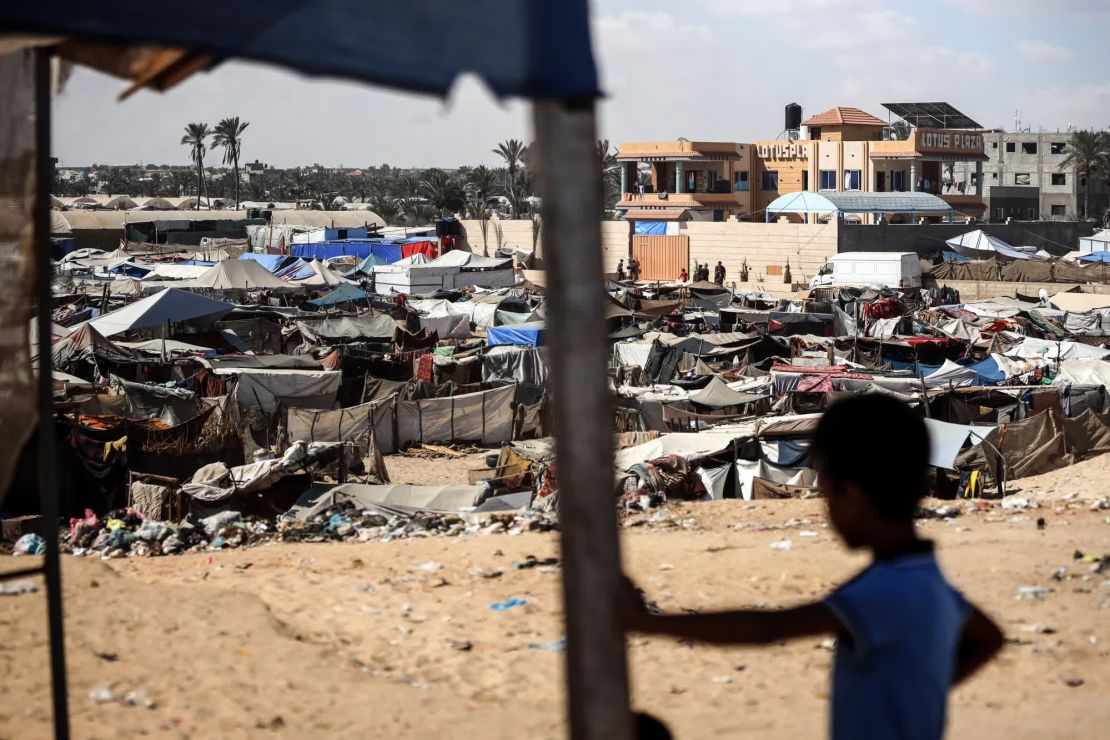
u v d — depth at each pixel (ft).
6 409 15.60
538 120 7.32
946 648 7.36
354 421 113.19
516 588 35.53
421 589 35.78
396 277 240.12
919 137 292.40
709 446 77.71
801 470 74.64
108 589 32.42
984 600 31.53
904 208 260.62
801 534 43.78
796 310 202.90
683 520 50.83
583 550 7.59
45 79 13.92
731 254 267.39
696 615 7.50
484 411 125.08
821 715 22.98
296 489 71.41
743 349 150.10
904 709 7.11
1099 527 43.52
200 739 22.25
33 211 14.74
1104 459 74.49
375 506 64.39
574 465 7.50
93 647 27.27
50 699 23.79
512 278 247.50
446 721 23.58
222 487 71.46
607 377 7.52
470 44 6.64
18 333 15.38
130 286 219.00
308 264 233.14
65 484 66.80
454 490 68.39
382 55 6.52
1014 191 371.35
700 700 24.93
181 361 129.08
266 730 22.86
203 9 6.37
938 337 159.53
